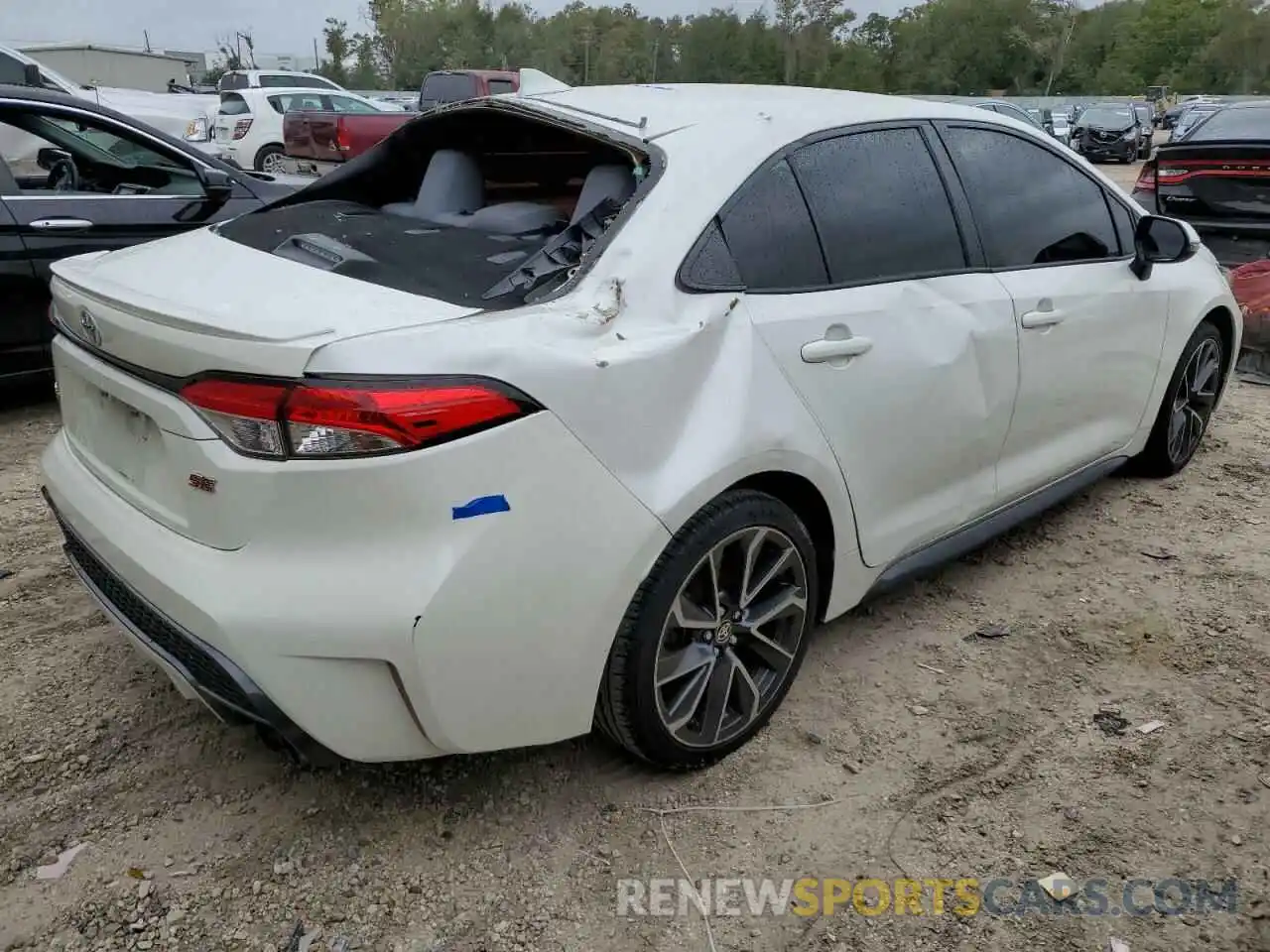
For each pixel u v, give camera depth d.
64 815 2.46
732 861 2.39
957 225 3.19
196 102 18.38
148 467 2.29
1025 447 3.52
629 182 2.76
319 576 2.01
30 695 2.91
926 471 3.07
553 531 2.13
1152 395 4.16
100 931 2.15
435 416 1.97
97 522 2.40
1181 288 4.18
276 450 1.98
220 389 2.01
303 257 2.61
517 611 2.11
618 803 2.55
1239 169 7.26
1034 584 3.68
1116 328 3.78
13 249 5.09
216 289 2.37
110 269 2.70
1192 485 4.57
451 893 2.27
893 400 2.87
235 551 2.07
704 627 2.52
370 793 2.56
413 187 3.73
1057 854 2.43
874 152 3.00
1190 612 3.49
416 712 2.09
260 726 2.17
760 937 2.19
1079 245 3.69
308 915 2.21
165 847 2.38
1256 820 2.53
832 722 2.89
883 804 2.57
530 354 2.11
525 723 2.24
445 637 2.04
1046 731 2.86
